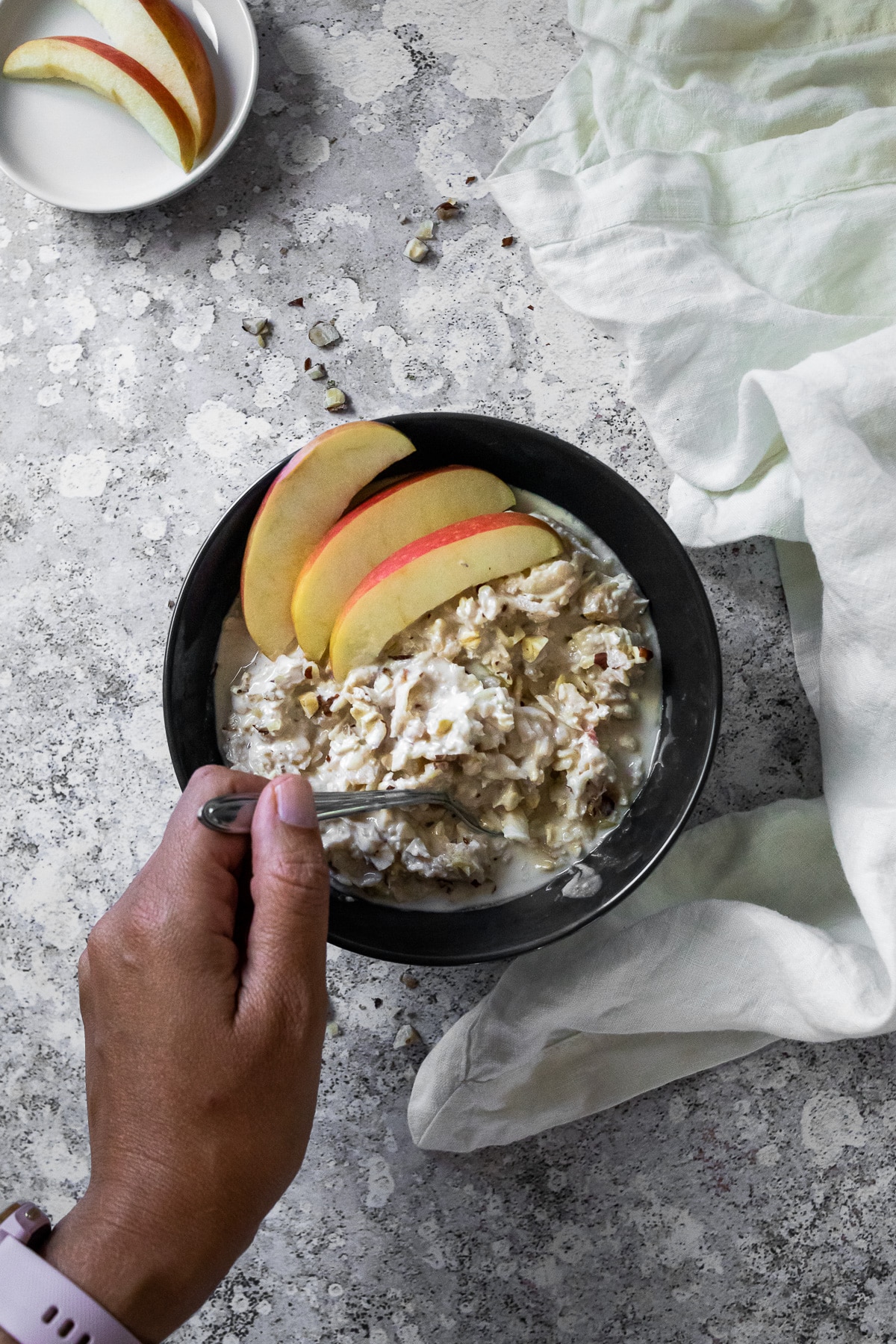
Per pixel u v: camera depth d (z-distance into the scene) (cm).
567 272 62
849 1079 64
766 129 63
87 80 64
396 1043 64
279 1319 64
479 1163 64
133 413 66
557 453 59
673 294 62
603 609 60
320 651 59
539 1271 64
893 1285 64
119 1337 51
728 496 63
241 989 53
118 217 66
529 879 60
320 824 59
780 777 64
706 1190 64
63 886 65
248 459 65
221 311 66
